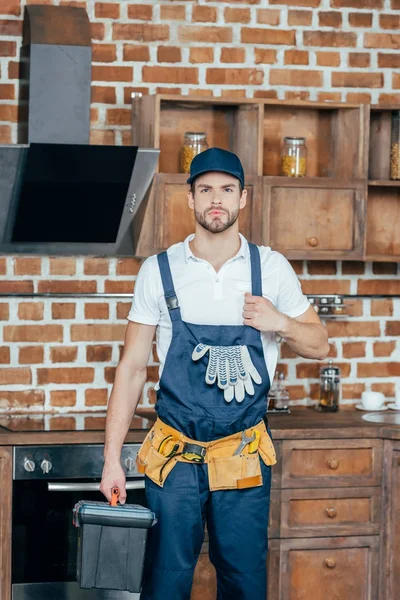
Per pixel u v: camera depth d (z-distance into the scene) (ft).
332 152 15.16
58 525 12.82
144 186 13.78
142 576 10.28
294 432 13.44
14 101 14.37
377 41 15.49
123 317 14.83
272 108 15.01
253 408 10.57
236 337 10.53
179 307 10.57
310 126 15.17
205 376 10.45
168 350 10.59
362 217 14.47
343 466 13.66
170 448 10.49
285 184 14.15
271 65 15.20
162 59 14.83
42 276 14.56
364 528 13.75
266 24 15.12
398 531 13.78
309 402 15.49
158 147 13.58
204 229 10.57
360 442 13.69
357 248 14.49
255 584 10.64
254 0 15.06
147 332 10.82
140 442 12.99
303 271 15.43
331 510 13.62
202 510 10.59
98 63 14.64
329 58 15.37
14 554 12.73
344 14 15.37
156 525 10.52
